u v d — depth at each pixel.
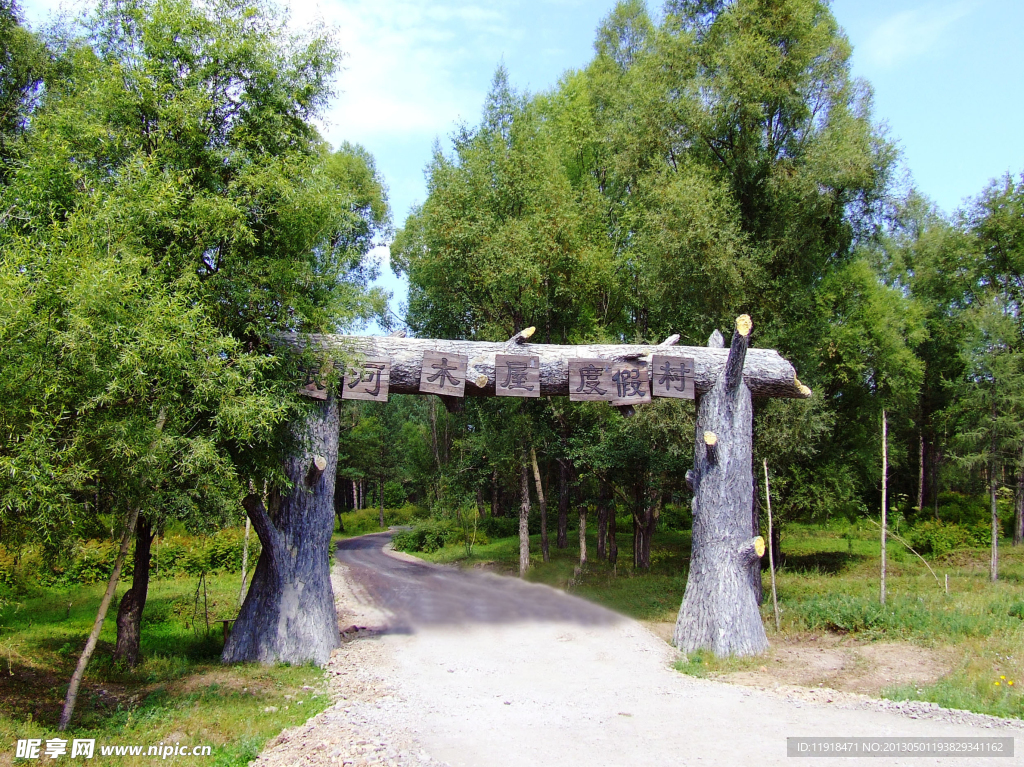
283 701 7.14
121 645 8.33
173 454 6.27
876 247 23.23
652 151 15.14
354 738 5.83
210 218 7.20
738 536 9.71
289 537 9.03
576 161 19.66
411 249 19.45
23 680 7.40
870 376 17.02
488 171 16.09
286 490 8.72
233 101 8.19
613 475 16.80
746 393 10.13
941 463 24.50
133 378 5.73
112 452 5.73
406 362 9.60
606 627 11.18
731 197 14.04
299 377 8.25
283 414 7.32
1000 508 23.72
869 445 17.73
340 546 29.20
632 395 9.83
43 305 5.64
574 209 16.28
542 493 19.50
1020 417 15.31
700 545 9.85
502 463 17.69
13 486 5.31
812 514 17.08
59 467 5.42
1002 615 9.77
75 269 5.68
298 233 8.13
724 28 14.80
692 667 8.55
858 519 22.42
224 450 7.02
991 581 14.47
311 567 9.07
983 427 15.55
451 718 6.55
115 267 5.86
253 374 7.19
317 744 5.70
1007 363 15.11
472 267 16.20
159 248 7.18
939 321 22.38
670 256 13.50
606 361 9.88
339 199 8.49
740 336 9.37
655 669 8.61
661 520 24.81
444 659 9.12
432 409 26.77
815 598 11.53
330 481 9.35
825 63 14.18
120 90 7.38
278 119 8.38
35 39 11.53
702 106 14.12
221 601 13.02
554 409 16.55
